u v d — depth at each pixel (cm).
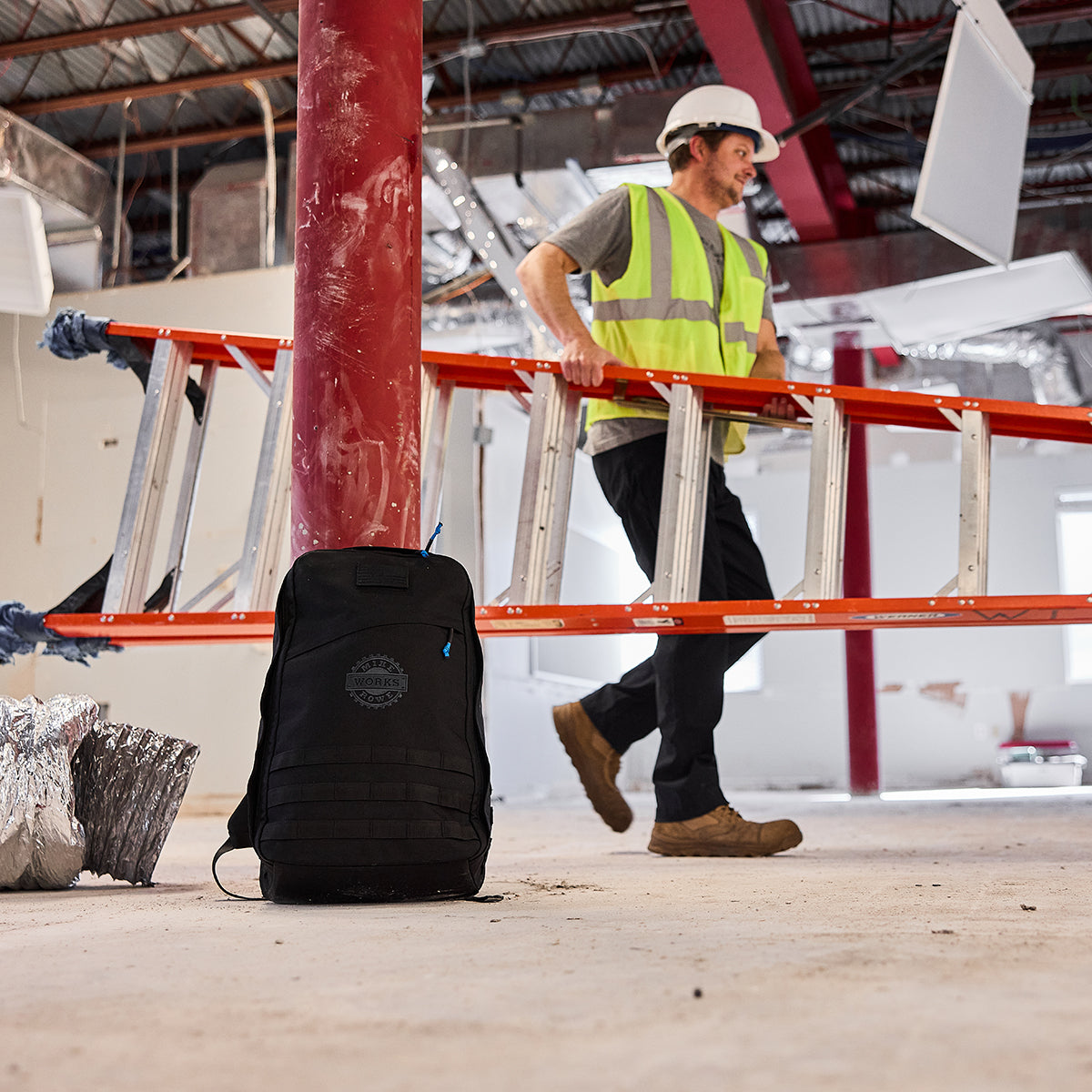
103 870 202
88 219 643
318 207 213
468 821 170
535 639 795
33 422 616
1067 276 649
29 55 700
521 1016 84
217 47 700
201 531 581
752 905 155
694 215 285
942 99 371
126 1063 73
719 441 277
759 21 535
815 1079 66
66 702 207
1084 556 1083
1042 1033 77
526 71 728
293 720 167
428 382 259
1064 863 226
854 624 241
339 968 106
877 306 704
